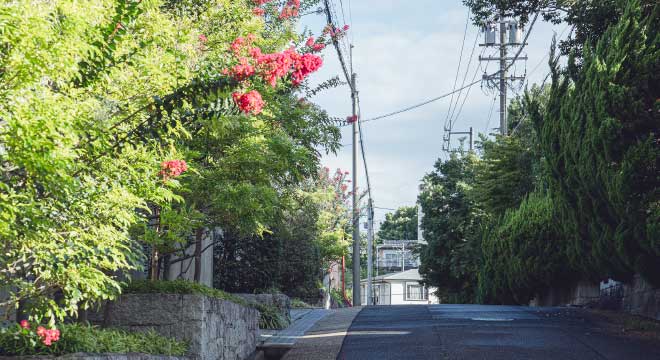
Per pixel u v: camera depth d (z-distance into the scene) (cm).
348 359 1250
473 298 4519
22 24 503
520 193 3609
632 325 1625
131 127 749
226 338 1197
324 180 4081
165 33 771
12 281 640
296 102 1432
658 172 1473
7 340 705
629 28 1533
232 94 795
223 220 1326
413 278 9475
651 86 1499
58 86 629
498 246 3350
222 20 1175
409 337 1475
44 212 596
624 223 1631
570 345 1338
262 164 1246
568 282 2803
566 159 1805
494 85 4162
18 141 527
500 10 2341
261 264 2658
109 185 682
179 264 1981
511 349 1289
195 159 1191
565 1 2184
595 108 1608
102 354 744
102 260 687
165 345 980
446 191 4728
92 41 629
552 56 2002
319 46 1365
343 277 5631
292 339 1549
